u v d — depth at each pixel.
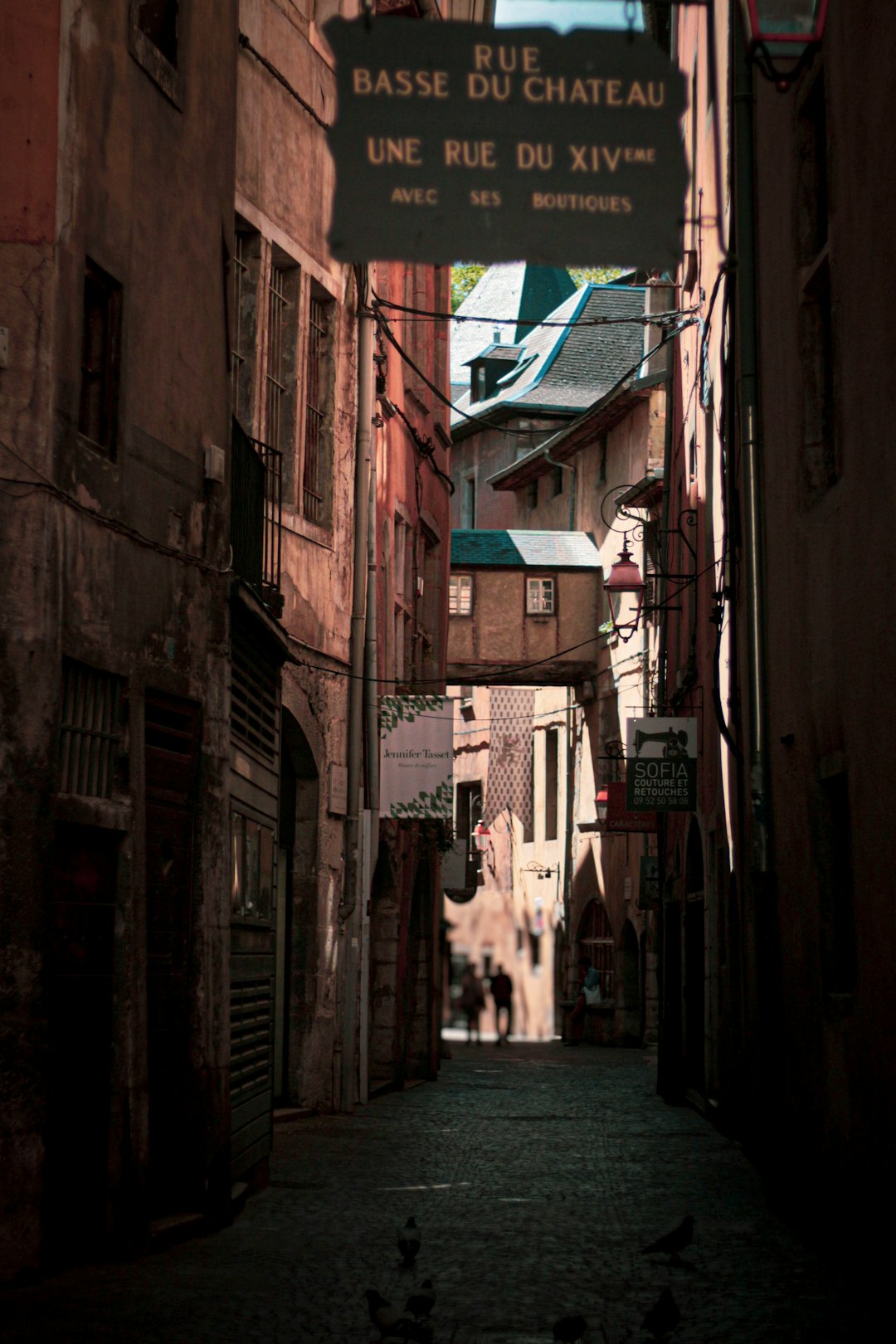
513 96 7.65
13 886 8.27
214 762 10.69
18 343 8.70
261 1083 12.20
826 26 10.66
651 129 7.67
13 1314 7.45
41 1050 8.30
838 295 10.38
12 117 8.88
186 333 10.77
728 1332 7.45
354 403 19.62
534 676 40.31
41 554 8.59
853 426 10.01
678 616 23.98
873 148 9.38
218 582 10.91
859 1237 9.55
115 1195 9.02
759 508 13.29
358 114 7.61
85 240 9.23
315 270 18.06
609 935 39.00
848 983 10.82
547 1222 10.74
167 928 10.13
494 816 46.25
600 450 41.44
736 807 15.82
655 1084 25.02
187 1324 7.36
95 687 9.31
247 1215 10.84
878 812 9.41
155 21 10.59
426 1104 20.33
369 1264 9.03
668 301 30.08
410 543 24.72
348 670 19.34
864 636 9.77
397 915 22.50
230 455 11.52
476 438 52.22
